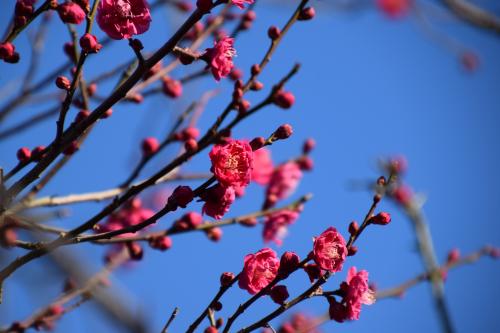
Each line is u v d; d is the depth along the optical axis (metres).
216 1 0.71
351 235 0.73
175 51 0.72
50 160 0.73
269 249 0.73
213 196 0.72
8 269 0.73
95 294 0.86
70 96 0.72
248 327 0.73
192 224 0.85
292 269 0.72
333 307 0.73
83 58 0.72
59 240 0.73
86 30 0.72
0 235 0.75
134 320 0.80
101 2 0.72
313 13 0.81
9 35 0.74
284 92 0.81
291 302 0.72
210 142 0.79
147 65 0.72
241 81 0.81
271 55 0.81
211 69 0.74
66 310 0.86
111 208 0.73
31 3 0.74
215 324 0.74
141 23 0.72
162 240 0.85
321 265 0.71
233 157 0.72
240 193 0.86
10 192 0.73
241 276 0.73
